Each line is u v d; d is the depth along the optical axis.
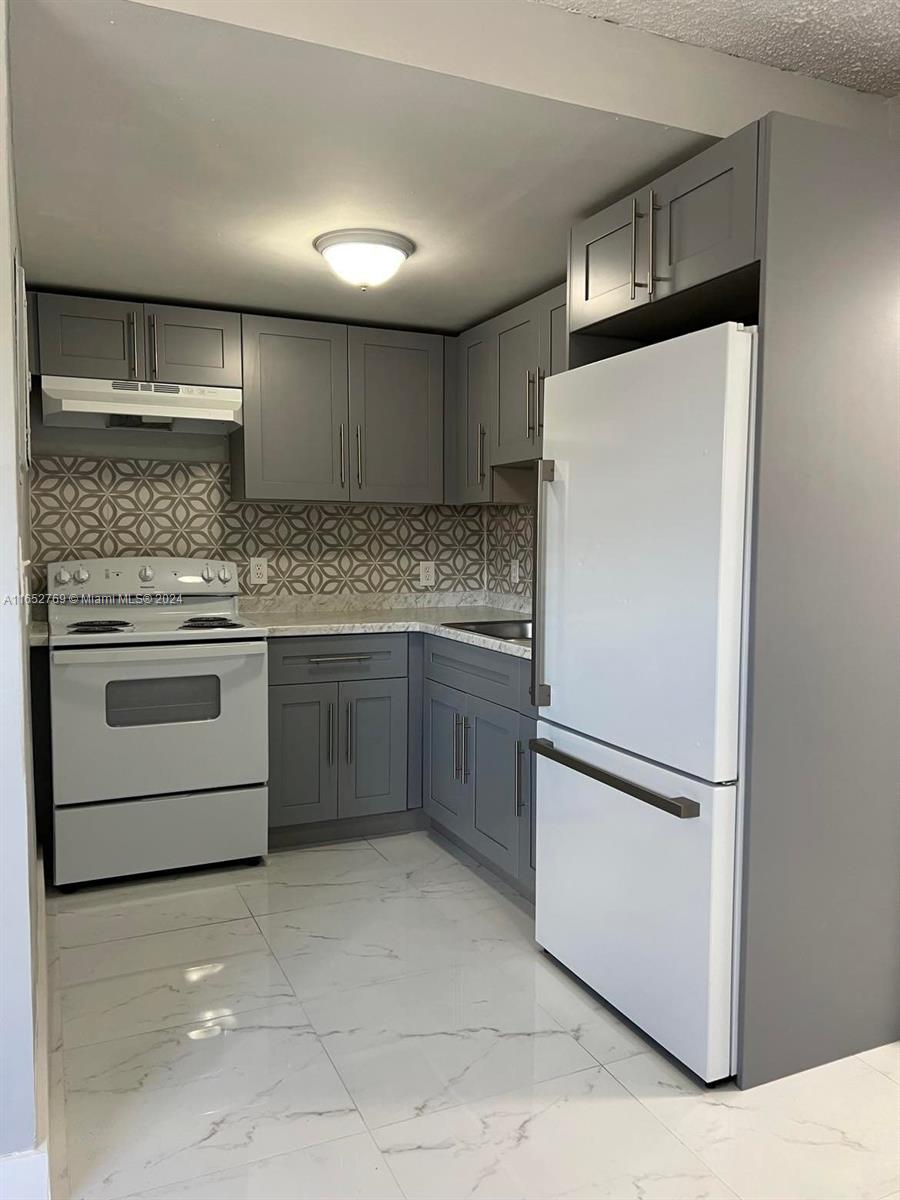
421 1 1.68
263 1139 1.72
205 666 3.03
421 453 3.69
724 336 1.72
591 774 2.13
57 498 3.37
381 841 3.43
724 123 2.00
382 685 3.41
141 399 3.13
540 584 2.37
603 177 2.18
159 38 1.58
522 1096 1.86
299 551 3.79
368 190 2.26
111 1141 1.71
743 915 1.83
